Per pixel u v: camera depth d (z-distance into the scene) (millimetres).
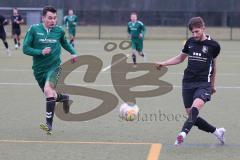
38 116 29219
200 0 144750
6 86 41750
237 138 23938
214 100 35188
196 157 20500
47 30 24734
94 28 135125
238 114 30094
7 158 20250
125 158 20328
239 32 133375
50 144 22641
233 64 62969
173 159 20188
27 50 24281
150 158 20328
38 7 138875
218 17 135125
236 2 143000
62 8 138750
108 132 25219
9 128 25969
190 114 21281
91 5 143125
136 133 25031
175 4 145500
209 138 23891
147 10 140750
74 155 20781
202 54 21703
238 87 42125
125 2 146250
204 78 21875
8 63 60969
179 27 134000
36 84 42844
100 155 20781
